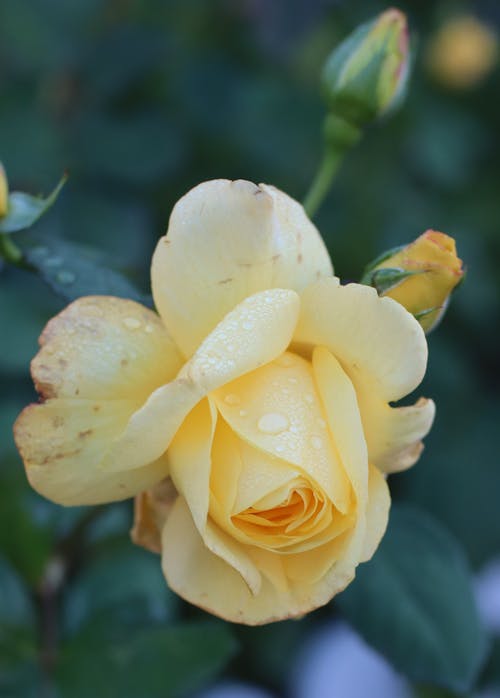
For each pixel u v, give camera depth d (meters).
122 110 0.73
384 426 0.43
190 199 0.43
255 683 0.69
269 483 0.41
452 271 0.44
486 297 0.77
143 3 0.77
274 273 0.43
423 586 0.50
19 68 0.72
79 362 0.42
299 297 0.42
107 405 0.43
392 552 0.51
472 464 0.73
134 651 0.52
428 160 0.79
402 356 0.42
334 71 0.53
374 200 0.77
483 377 0.79
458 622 0.50
